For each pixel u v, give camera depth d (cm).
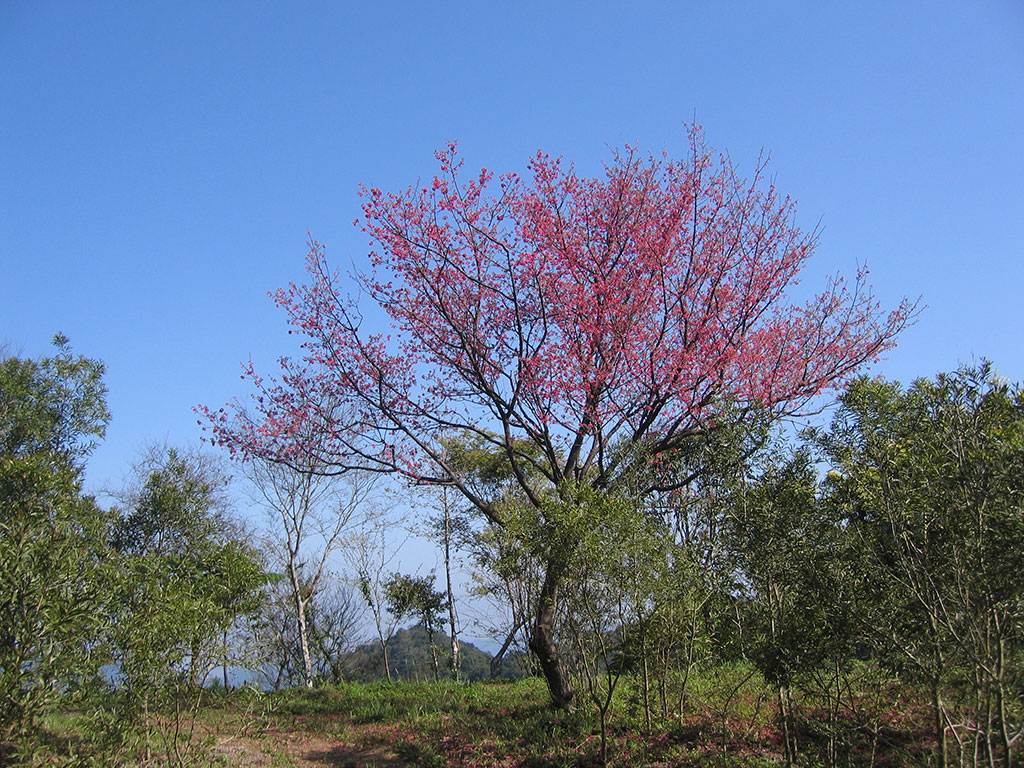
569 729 903
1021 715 525
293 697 1404
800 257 1141
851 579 593
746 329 1102
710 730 807
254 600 780
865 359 1106
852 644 604
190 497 1661
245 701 862
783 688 657
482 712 1095
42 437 1680
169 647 656
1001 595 474
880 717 701
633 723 873
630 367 1072
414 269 1118
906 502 539
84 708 625
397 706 1216
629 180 1153
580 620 840
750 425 739
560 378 1054
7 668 529
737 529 690
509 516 903
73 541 592
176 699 698
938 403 545
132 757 664
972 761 542
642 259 1111
